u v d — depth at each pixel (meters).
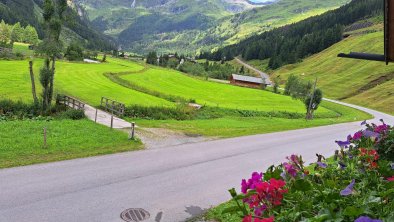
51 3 33.75
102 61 133.75
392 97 103.31
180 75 114.69
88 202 12.84
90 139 22.78
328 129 43.94
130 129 28.23
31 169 16.17
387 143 9.09
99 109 38.41
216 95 79.81
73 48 120.94
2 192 13.15
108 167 17.55
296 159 5.84
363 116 74.56
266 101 81.31
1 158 17.38
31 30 199.62
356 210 3.69
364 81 132.00
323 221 3.90
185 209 12.84
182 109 43.88
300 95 78.38
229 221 11.45
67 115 30.64
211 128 34.50
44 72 33.59
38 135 22.25
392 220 3.86
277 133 35.78
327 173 6.85
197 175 17.47
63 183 14.66
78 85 59.84
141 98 53.66
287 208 4.58
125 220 11.55
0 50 100.31
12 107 32.28
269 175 5.00
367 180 5.91
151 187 15.07
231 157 22.23
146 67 127.19
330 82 143.25
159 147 23.42
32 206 12.11
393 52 12.47
